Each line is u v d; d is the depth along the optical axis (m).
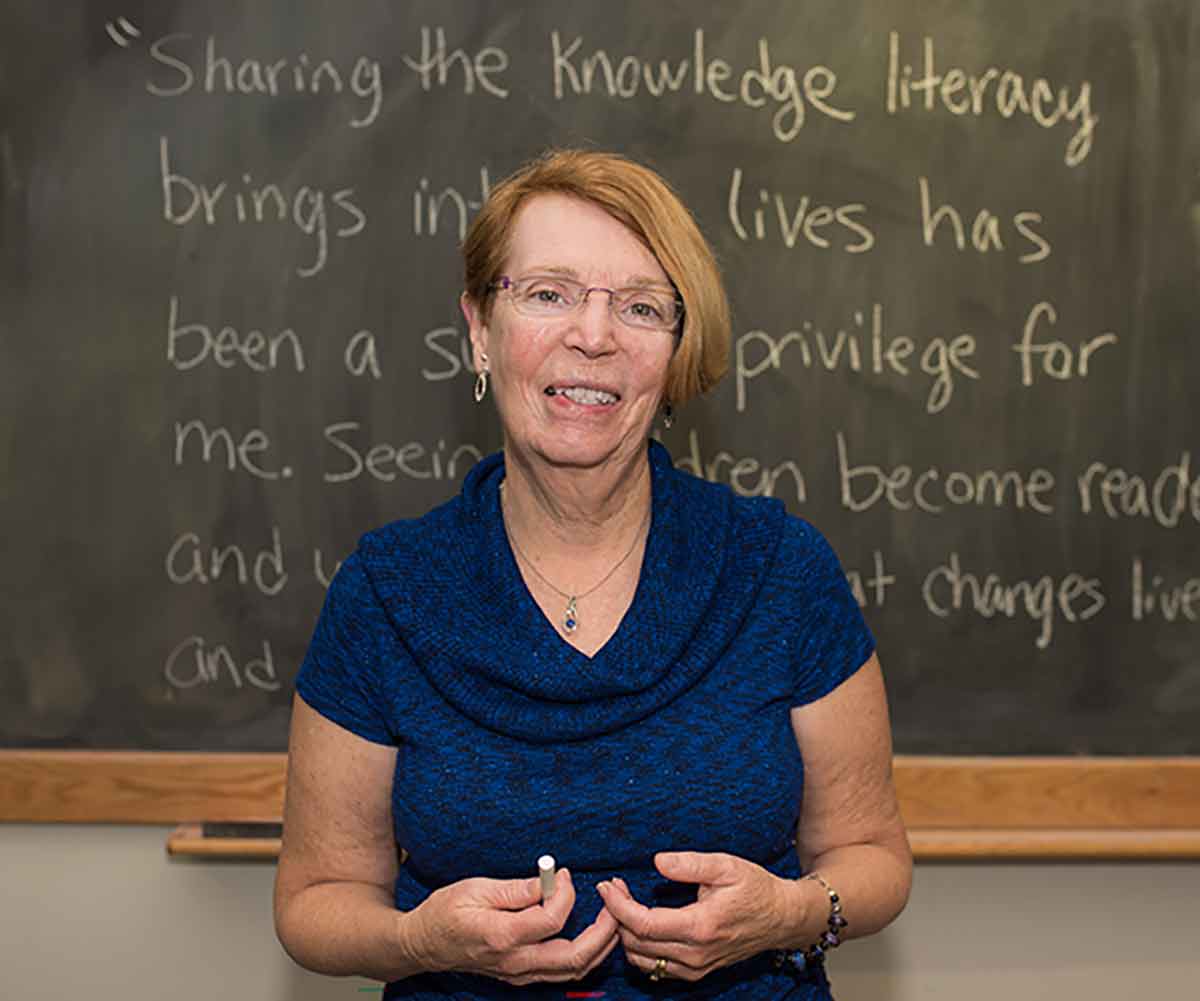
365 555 1.14
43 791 1.69
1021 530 1.71
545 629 1.11
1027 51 1.68
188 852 1.67
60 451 1.68
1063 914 1.79
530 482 1.14
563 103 1.67
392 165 1.67
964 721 1.73
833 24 1.67
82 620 1.69
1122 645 1.73
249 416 1.69
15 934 1.74
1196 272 1.70
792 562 1.15
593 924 1.01
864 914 1.10
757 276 1.69
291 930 1.13
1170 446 1.71
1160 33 1.68
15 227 1.66
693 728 1.07
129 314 1.67
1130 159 1.69
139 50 1.65
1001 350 1.70
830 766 1.15
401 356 1.69
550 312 1.08
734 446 1.70
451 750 1.07
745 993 1.09
